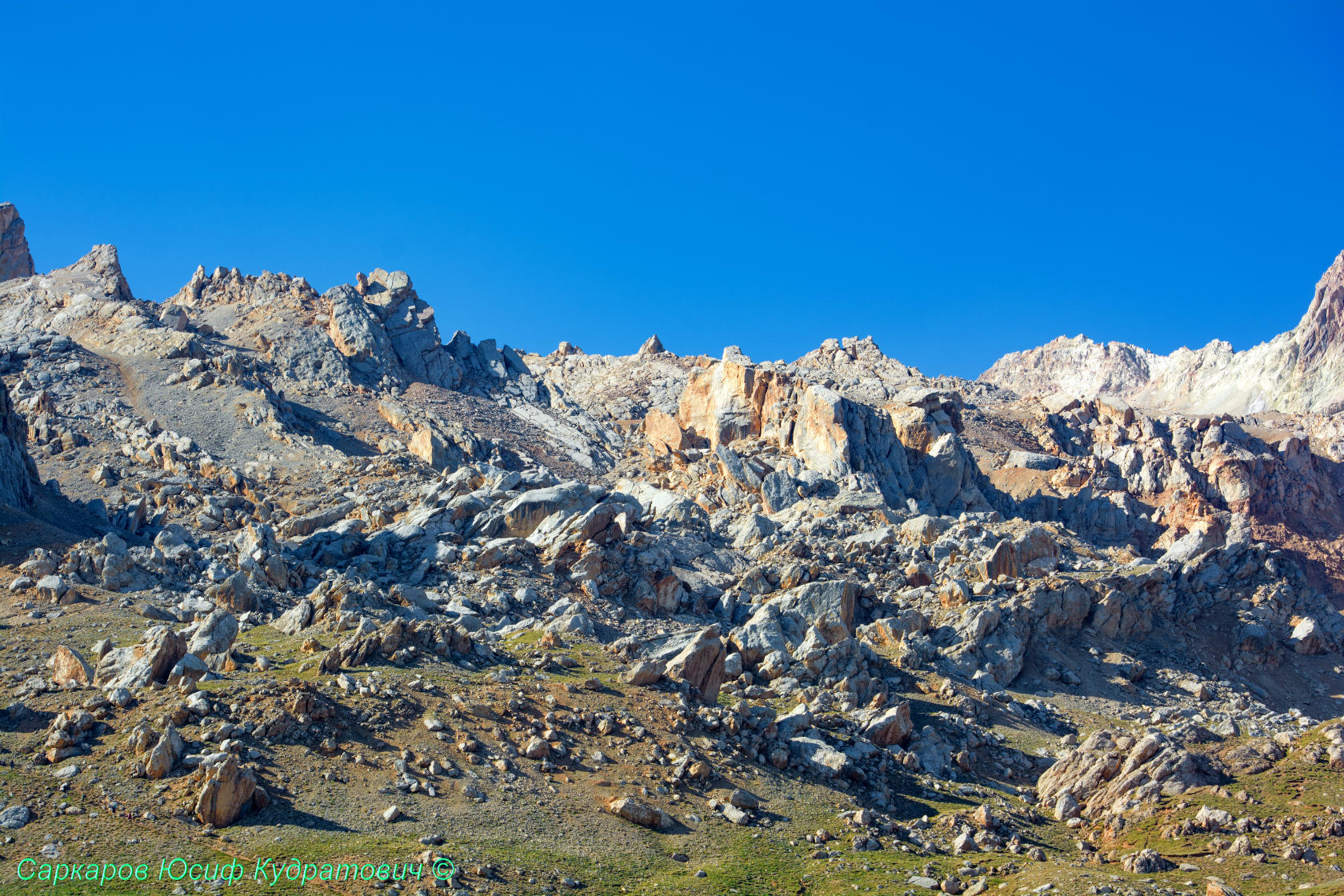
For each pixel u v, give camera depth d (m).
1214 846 62.59
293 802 53.88
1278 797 67.62
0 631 74.31
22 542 97.12
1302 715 108.38
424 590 96.94
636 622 98.56
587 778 63.34
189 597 87.00
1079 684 108.38
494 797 58.75
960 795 75.12
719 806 63.97
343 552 108.81
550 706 70.62
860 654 95.31
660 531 123.44
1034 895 53.88
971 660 104.00
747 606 108.69
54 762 54.12
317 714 61.25
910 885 56.50
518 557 105.69
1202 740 78.50
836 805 68.31
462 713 66.56
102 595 84.88
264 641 78.44
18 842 47.31
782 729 77.12
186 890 45.50
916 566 119.94
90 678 64.31
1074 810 72.62
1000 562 123.56
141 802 51.47
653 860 56.00
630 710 72.88
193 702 59.16
